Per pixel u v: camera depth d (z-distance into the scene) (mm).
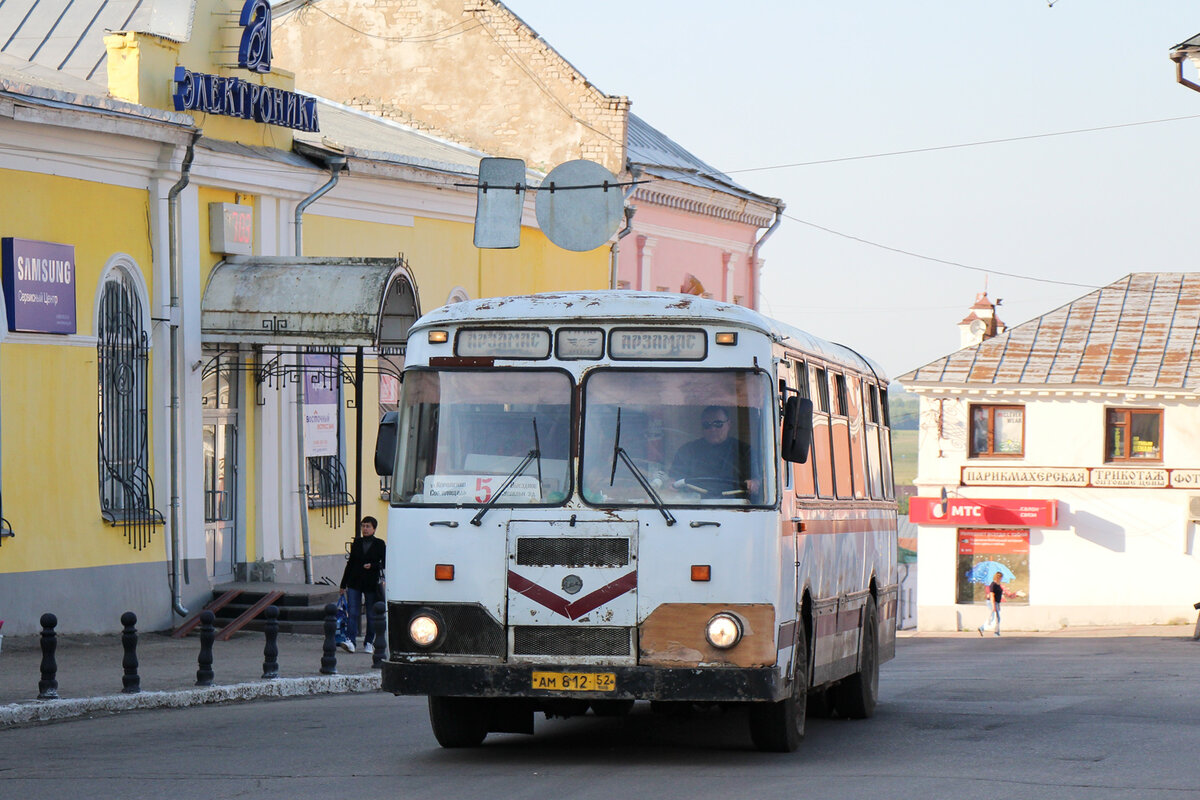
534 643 14438
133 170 29828
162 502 30359
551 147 51938
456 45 52781
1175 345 64938
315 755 15625
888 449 23906
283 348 34250
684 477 14523
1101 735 17359
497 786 13258
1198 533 62094
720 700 14219
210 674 22125
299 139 35656
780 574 14555
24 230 27047
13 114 26219
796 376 16484
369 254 37656
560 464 14641
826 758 15383
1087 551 63000
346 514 36719
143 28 33844
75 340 28156
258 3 33875
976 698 23109
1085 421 63375
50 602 27281
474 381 14977
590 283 48750
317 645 29250
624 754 15711
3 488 26500
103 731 17984
